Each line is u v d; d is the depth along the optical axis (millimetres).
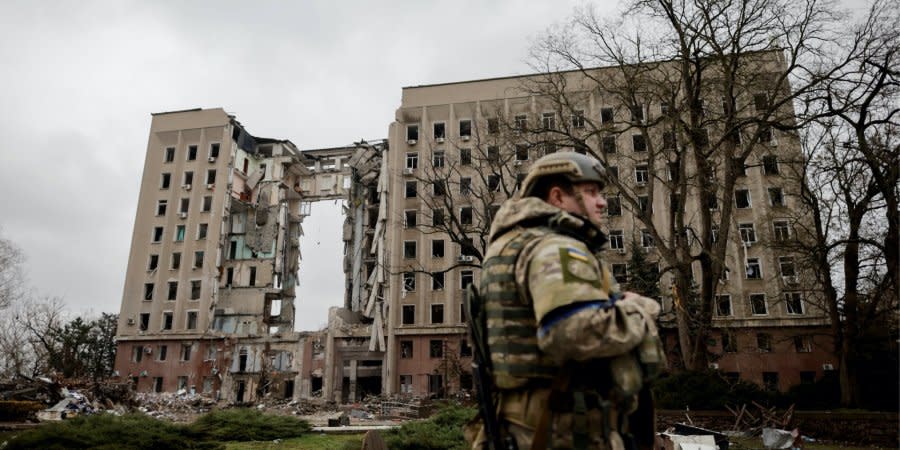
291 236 59344
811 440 15469
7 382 22219
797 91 18859
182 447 9672
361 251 54375
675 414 16984
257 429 11680
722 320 38688
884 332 22484
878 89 17844
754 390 17562
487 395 1656
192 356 49750
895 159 17734
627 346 1361
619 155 24141
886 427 14750
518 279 1552
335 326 49594
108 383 27875
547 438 1422
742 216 41125
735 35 19422
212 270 52625
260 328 53500
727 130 19922
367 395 44250
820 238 22375
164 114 57875
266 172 59406
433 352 44469
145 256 53812
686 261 21016
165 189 55719
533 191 1854
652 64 22188
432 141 49344
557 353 1366
